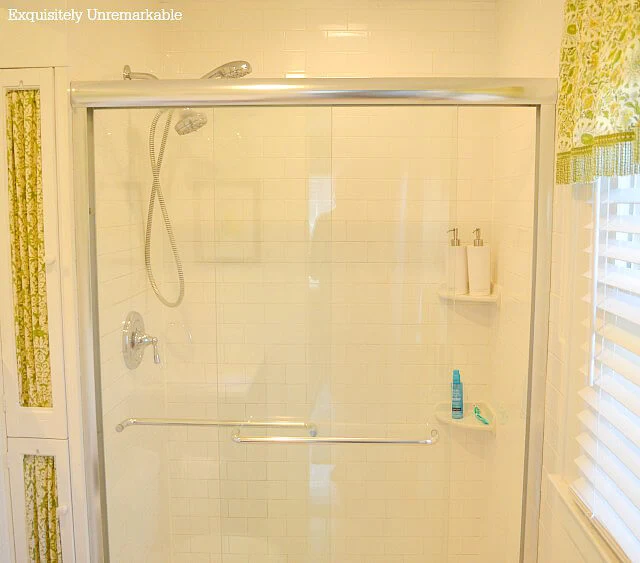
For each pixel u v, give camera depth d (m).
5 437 2.05
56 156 1.94
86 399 1.96
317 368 2.41
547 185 1.84
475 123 2.55
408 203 2.32
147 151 2.20
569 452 1.77
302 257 2.36
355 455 2.46
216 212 2.32
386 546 2.49
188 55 2.66
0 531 2.07
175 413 2.44
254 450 2.46
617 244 1.50
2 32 1.91
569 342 1.75
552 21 1.90
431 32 2.63
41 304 2.02
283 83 1.78
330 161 2.30
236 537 2.51
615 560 1.40
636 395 1.36
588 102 1.39
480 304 2.56
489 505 2.58
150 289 2.29
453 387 2.48
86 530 2.07
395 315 2.38
